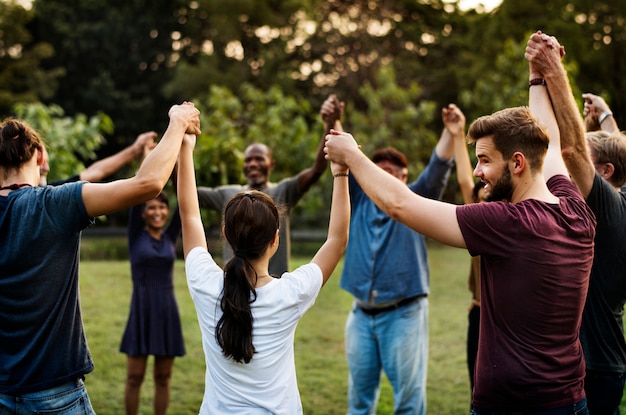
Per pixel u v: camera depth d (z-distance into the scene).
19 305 2.34
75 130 9.20
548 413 2.16
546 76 2.61
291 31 31.28
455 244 2.20
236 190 4.57
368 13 30.56
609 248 2.77
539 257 2.16
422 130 17.45
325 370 6.09
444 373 6.04
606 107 3.62
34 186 2.44
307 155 12.36
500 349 2.20
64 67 34.41
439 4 31.12
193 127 2.54
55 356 2.39
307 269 2.37
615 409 2.90
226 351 2.18
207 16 34.72
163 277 4.57
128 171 20.28
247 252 2.27
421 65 29.34
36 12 33.88
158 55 34.69
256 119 13.12
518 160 2.28
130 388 4.51
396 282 4.11
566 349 2.22
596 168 3.11
